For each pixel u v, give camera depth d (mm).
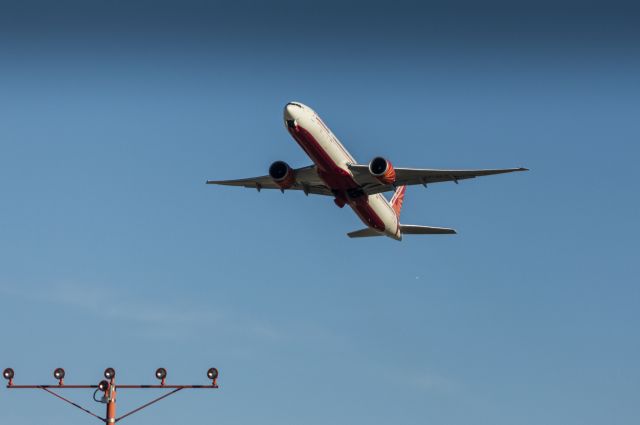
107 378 123125
